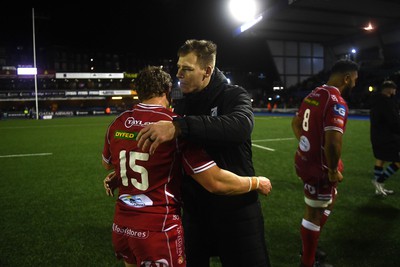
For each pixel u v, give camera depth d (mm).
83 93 47406
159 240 1569
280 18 29062
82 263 3070
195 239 1869
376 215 4203
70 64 59938
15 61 56625
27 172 7043
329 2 24734
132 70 63406
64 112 35688
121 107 44031
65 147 10711
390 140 4762
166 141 1429
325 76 36781
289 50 39094
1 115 32156
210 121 1489
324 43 39500
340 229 3777
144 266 1593
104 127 18938
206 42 1771
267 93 45781
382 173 5000
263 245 1835
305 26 31859
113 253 3264
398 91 25656
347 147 9781
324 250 3277
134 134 1620
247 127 1573
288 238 3584
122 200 1675
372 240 3486
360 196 5016
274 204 4730
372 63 34594
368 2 24625
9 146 10977
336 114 2541
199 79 1759
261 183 1756
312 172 2703
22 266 3016
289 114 31391
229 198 1757
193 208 1846
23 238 3631
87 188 5738
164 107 1676
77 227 3945
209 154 1737
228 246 1766
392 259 3088
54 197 5207
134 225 1592
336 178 2590
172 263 1592
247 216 1769
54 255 3229
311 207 2752
